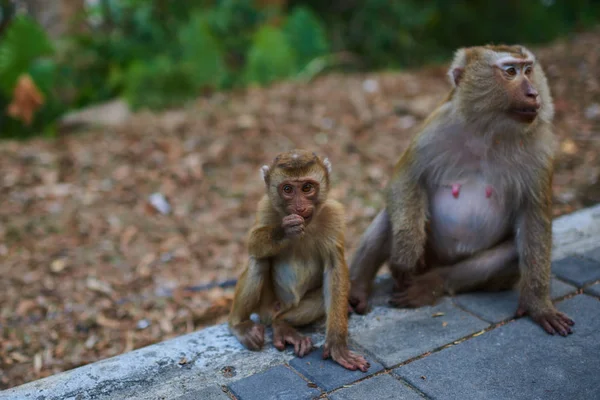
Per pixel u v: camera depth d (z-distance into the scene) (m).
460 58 2.01
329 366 1.88
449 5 6.52
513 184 2.01
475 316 2.01
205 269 2.69
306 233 1.94
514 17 6.52
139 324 2.45
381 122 3.60
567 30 6.40
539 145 1.99
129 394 1.83
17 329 2.43
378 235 2.11
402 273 2.09
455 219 2.06
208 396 1.82
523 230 2.02
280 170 1.89
